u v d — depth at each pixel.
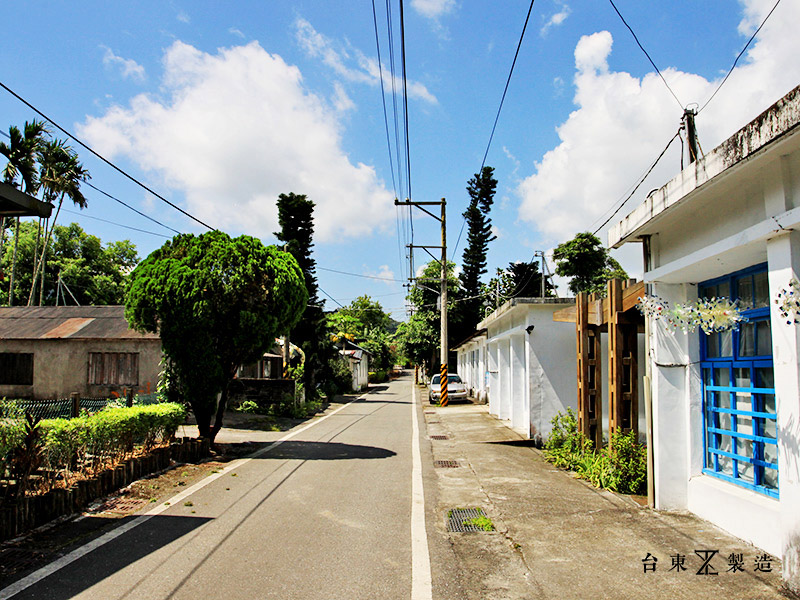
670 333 6.43
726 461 5.92
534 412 12.47
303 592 4.29
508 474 9.11
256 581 4.49
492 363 20.45
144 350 17.66
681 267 5.73
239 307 10.63
